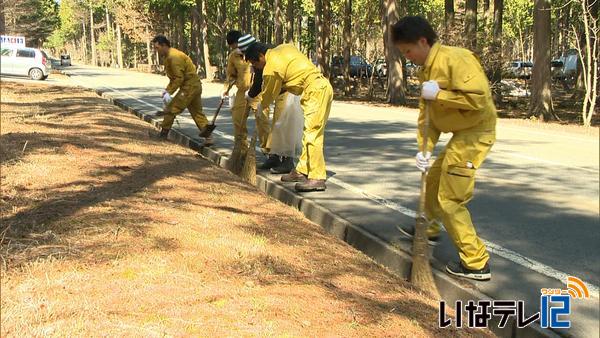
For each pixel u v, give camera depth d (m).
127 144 7.46
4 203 4.31
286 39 35.62
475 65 3.37
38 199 4.48
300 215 5.19
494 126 3.59
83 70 46.50
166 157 6.86
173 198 4.89
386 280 3.67
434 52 3.43
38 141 6.97
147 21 49.69
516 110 20.78
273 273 3.34
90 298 2.76
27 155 6.10
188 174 5.99
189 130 10.33
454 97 3.34
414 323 2.92
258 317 2.71
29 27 39.97
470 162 3.55
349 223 4.97
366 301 3.13
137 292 2.86
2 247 3.36
